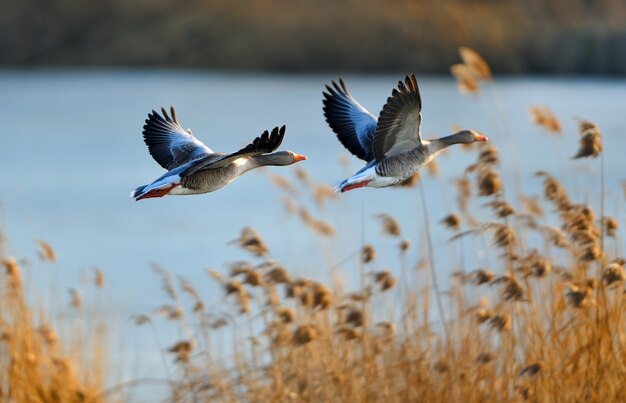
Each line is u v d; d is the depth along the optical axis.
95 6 90.75
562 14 85.94
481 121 49.94
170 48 86.56
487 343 14.80
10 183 37.59
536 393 13.83
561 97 61.16
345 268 18.33
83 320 18.38
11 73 87.94
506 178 29.05
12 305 15.98
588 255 13.41
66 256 26.70
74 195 35.34
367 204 30.91
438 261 20.83
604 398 13.55
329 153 40.84
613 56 76.56
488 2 83.75
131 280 24.16
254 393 14.80
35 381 15.73
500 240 14.04
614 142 42.03
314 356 15.06
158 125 11.95
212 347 17.25
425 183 32.94
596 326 13.56
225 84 76.50
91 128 54.00
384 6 81.69
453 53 78.81
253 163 11.33
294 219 29.75
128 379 18.00
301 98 66.56
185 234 29.28
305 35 82.62
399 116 11.16
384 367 14.67
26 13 90.75
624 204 19.03
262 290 15.91
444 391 14.08
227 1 87.81
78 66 88.75
